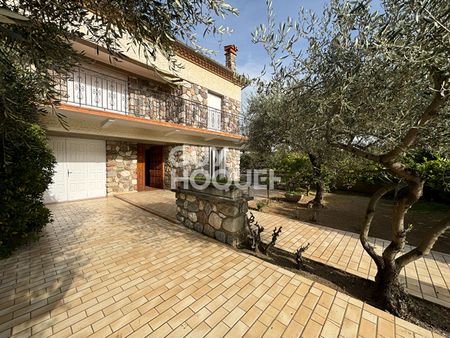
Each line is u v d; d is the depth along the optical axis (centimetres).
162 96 798
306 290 231
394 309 210
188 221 430
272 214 579
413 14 135
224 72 1003
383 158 190
